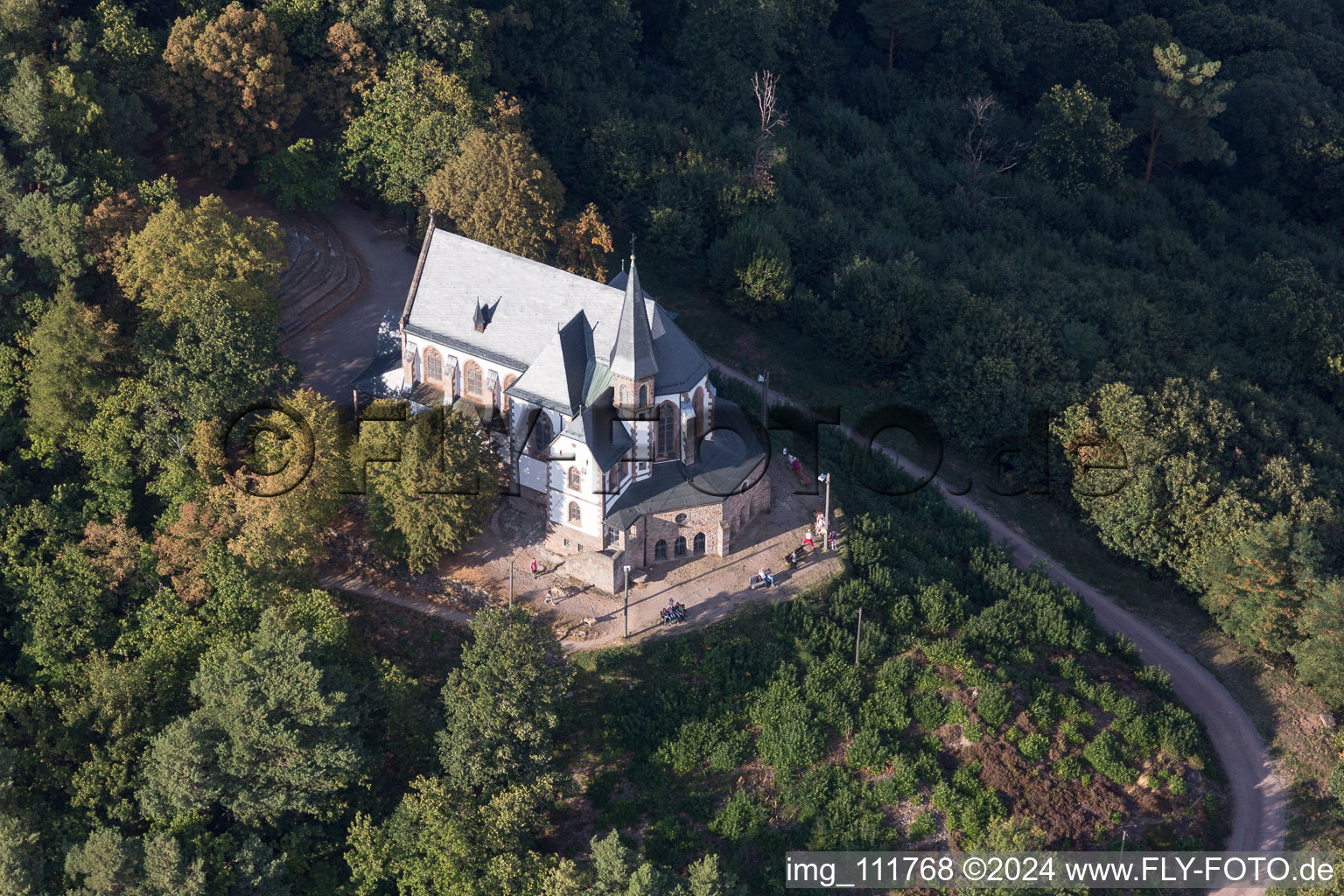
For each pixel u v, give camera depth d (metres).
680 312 146.38
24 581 107.56
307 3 138.25
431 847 92.62
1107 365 136.00
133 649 104.69
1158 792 105.75
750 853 98.12
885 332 140.25
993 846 98.69
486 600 108.88
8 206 120.38
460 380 116.69
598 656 104.56
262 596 102.62
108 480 111.50
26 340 116.31
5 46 125.69
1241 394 138.62
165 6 141.50
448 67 143.12
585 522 110.75
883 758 101.81
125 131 129.38
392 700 98.75
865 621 110.06
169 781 91.31
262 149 137.62
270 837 96.19
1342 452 138.50
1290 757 113.00
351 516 114.62
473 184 125.12
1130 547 126.00
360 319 132.88
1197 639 123.81
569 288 111.94
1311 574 115.62
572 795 99.62
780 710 103.12
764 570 112.38
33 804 96.12
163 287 114.44
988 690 106.19
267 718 92.50
